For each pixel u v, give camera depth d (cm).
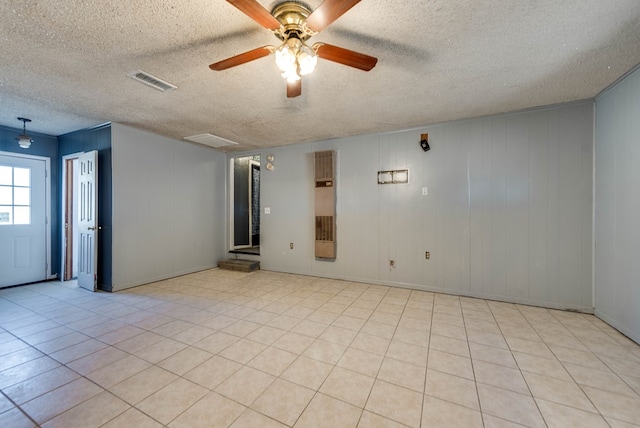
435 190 389
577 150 314
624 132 255
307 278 470
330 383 188
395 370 203
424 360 216
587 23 179
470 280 369
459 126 373
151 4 161
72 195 457
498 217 353
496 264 355
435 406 167
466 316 303
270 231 530
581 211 314
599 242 297
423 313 312
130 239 407
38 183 436
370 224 435
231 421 155
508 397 174
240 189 632
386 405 168
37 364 211
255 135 446
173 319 295
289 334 261
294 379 193
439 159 386
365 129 413
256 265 532
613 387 183
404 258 411
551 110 325
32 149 430
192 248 505
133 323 284
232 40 199
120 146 392
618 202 265
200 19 175
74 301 349
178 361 215
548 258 329
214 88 274
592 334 259
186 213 494
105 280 393
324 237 461
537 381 190
